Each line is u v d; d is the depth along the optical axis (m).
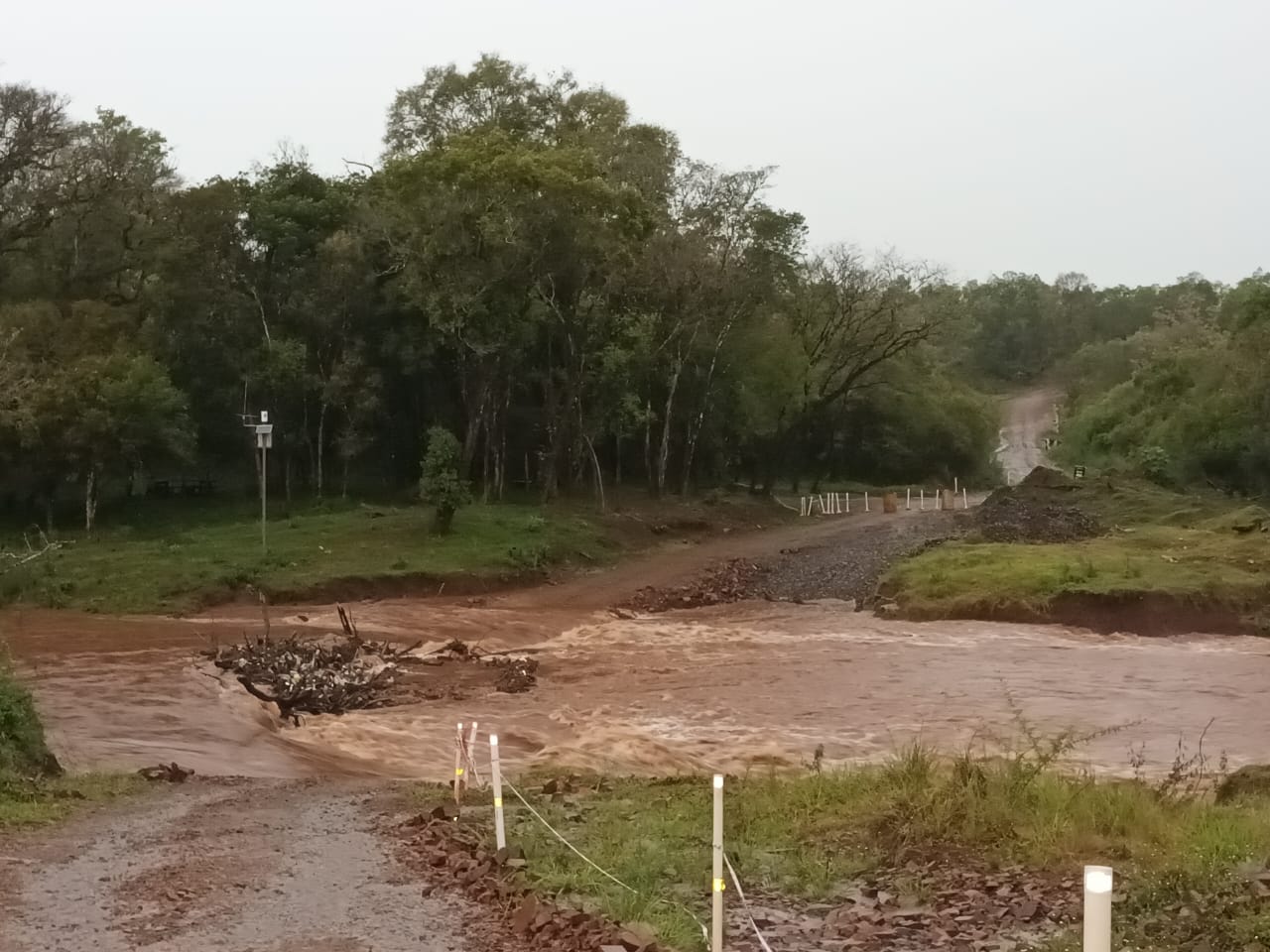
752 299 57.84
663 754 18.66
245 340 53.72
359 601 36.03
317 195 55.88
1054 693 24.38
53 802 12.57
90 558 39.03
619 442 59.25
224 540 41.81
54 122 48.94
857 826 10.53
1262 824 9.61
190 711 20.64
